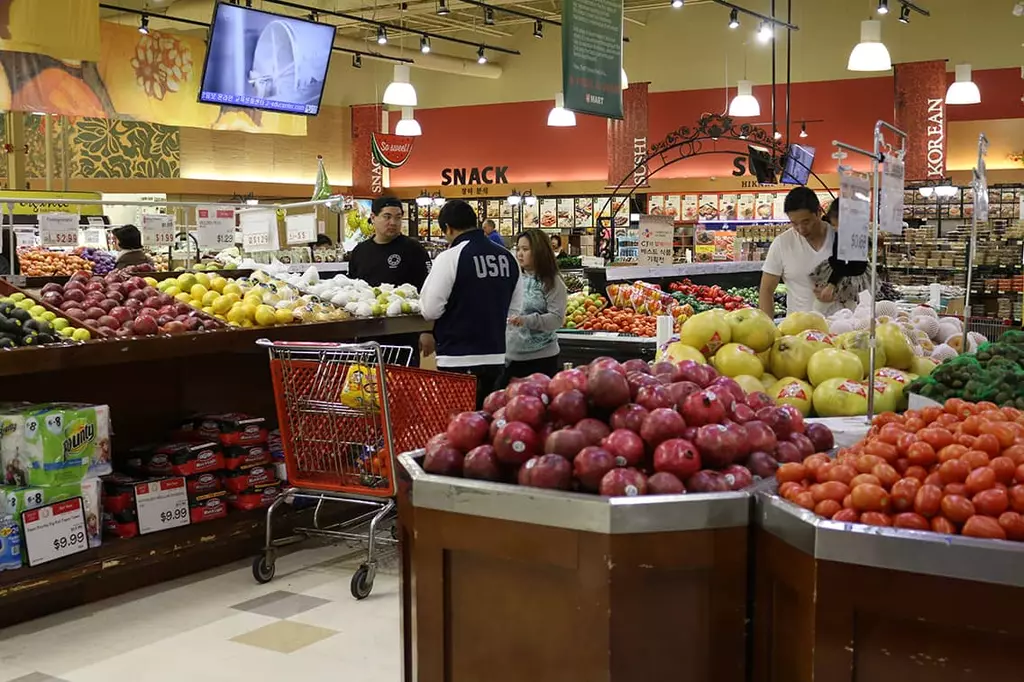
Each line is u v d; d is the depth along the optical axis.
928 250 14.32
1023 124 15.98
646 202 17.92
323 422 4.45
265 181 20.20
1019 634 1.80
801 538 1.96
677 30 18.56
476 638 2.19
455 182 20.86
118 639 3.86
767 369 3.43
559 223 19.09
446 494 2.19
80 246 11.46
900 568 1.86
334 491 4.43
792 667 2.01
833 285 5.47
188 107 10.02
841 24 17.30
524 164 20.28
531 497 2.08
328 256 10.80
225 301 5.24
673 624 2.05
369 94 21.61
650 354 6.23
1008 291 13.72
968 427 2.09
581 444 2.17
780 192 16.94
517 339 5.80
